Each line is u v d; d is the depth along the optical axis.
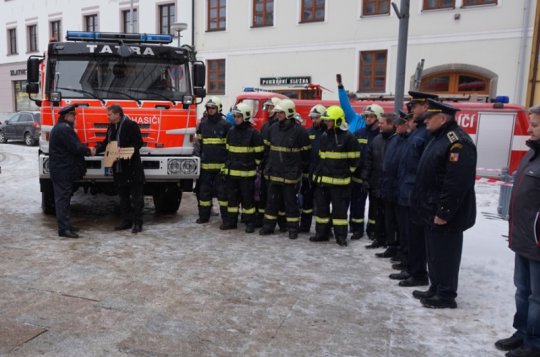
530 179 3.40
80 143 6.35
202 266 5.39
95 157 6.81
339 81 7.23
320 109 6.67
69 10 26.92
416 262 4.88
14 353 3.39
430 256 4.37
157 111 6.95
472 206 4.19
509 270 5.36
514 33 15.14
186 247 6.14
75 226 7.17
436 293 4.45
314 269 5.39
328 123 6.11
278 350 3.55
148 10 23.17
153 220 7.75
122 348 3.51
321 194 6.48
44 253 5.71
